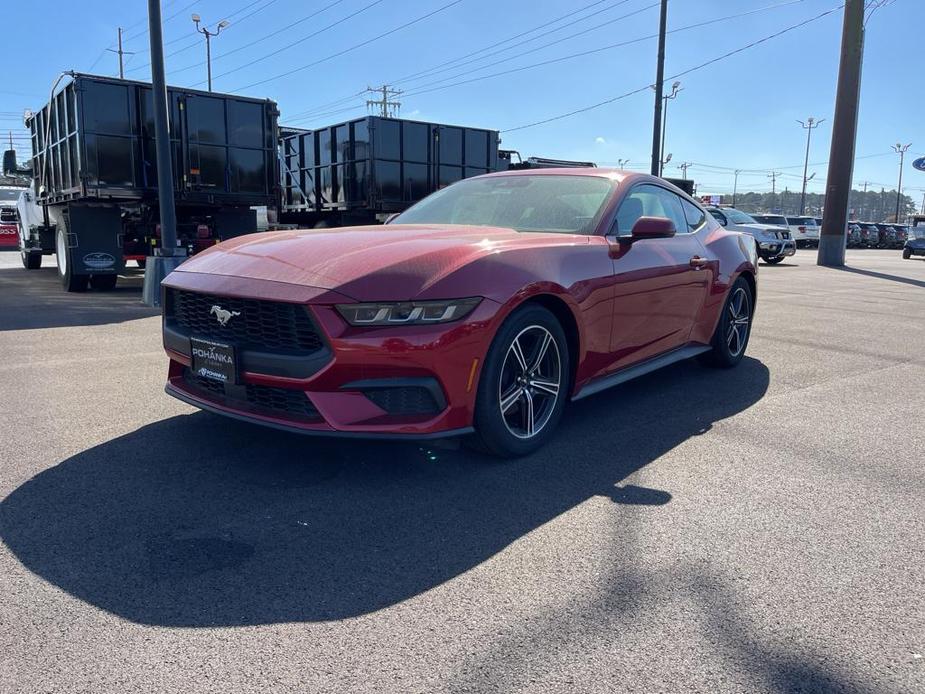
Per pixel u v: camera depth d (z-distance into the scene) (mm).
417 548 2629
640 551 2625
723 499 3102
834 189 20328
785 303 10367
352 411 3014
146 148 10125
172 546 2621
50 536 2688
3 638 2061
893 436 4000
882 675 1943
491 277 3201
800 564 2543
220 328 3367
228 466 3400
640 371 4414
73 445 3672
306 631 2115
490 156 14531
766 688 1882
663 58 21688
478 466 3449
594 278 3781
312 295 2961
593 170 4652
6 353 5988
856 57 19641
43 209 13336
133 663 1957
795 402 4707
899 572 2494
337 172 13844
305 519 2854
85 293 10812
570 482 3268
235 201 10977
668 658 2002
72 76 9484
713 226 5605
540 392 3623
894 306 10047
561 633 2115
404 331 2965
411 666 1958
